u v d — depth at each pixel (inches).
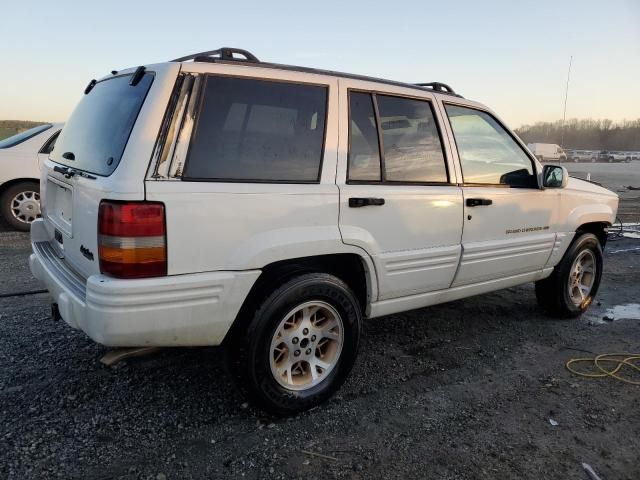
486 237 156.7
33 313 173.3
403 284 138.8
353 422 118.7
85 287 109.2
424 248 140.6
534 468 104.2
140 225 96.7
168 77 103.6
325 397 124.0
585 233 194.1
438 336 173.2
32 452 102.0
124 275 97.2
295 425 116.6
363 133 129.6
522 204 165.6
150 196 97.7
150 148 99.1
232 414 119.6
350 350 127.0
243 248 108.3
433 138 144.9
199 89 106.0
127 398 124.1
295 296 115.0
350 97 128.0
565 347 168.1
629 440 115.3
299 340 120.6
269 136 114.0
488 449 110.0
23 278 209.5
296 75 120.0
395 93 136.7
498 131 164.4
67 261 124.2
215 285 105.1
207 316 106.1
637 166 1717.5
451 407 127.1
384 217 130.1
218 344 111.5
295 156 117.2
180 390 129.1
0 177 287.4
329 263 132.2
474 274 156.1
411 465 103.6
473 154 155.2
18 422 111.8
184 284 101.6
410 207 135.2
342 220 122.3
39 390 125.5
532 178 172.9
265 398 114.7
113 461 100.8
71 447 104.3
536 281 192.1
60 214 130.4
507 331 180.2
